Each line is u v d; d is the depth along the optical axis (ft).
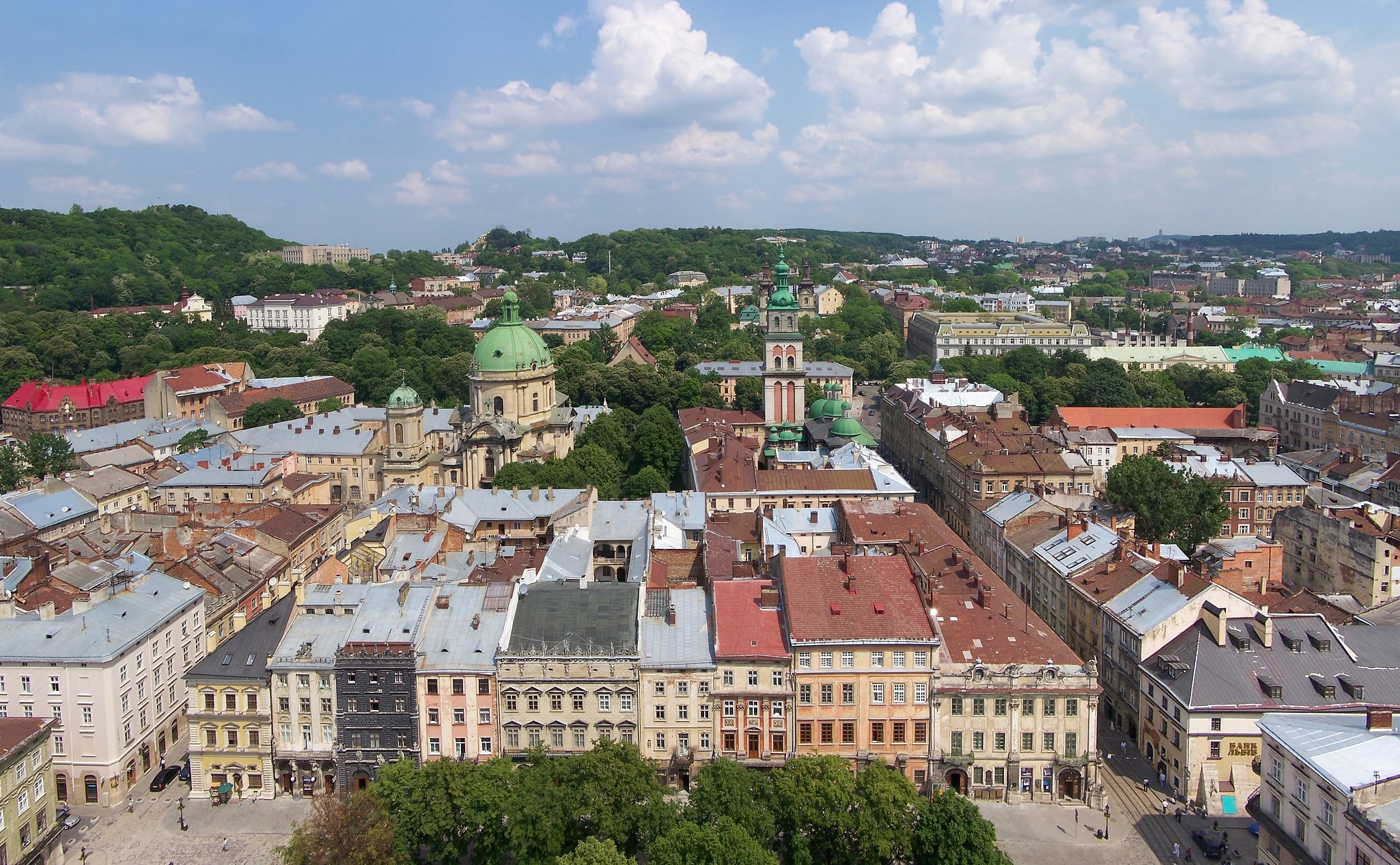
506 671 456.45
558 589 499.51
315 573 558.56
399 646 459.32
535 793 383.04
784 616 475.72
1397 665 475.72
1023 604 531.50
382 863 365.61
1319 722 371.56
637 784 387.96
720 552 605.73
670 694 460.55
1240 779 458.91
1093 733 460.55
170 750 520.01
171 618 524.11
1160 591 530.27
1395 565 644.69
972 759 461.37
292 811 459.32
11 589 540.52
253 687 468.34
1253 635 489.67
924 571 555.28
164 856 426.10
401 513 643.86
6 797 388.16
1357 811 315.78
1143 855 422.00
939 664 466.70
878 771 396.37
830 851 385.70
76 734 467.11
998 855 366.84
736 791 383.04
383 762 462.19
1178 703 464.65
